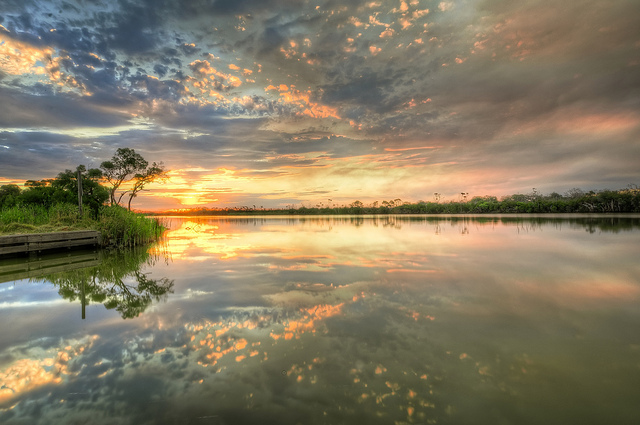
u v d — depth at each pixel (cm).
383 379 314
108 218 1650
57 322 486
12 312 539
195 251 1270
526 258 968
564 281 692
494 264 884
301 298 591
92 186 2188
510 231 1823
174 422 256
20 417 264
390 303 554
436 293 612
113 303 584
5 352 385
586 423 249
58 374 333
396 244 1351
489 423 250
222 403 279
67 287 721
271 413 265
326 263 938
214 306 551
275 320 479
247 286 684
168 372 333
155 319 493
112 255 1221
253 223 3500
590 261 909
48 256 1212
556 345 384
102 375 329
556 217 3281
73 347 396
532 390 293
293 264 929
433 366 338
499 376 317
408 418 256
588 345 383
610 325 445
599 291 614
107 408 275
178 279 770
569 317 477
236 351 378
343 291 634
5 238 1135
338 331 434
